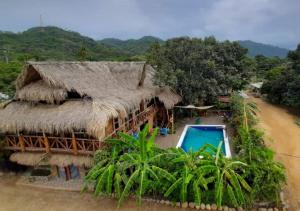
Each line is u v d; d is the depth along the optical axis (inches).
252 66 1411.2
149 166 549.3
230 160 547.5
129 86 887.1
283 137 942.4
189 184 527.8
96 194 542.9
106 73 870.4
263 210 514.0
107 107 616.1
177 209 533.6
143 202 560.4
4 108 691.4
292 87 1311.5
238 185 497.0
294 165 705.6
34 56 2113.7
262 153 566.9
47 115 621.6
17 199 609.0
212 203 530.3
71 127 577.0
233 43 1312.7
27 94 660.1
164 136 981.8
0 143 660.1
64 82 634.8
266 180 517.0
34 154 650.8
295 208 521.7
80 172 679.1
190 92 1153.4
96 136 561.0
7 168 726.5
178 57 1168.2
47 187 649.6
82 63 812.0
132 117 808.9
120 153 627.8
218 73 1179.3
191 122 1168.2
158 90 1047.0
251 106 1055.0
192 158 555.8
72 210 553.0
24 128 617.0
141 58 1930.4
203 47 1185.4
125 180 543.5
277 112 1357.0
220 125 1054.4
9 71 1555.1
